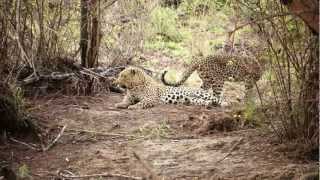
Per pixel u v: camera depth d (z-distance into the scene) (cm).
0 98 1002
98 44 1492
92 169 875
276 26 895
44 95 1324
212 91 1442
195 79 1700
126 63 1659
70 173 862
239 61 1338
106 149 968
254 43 1115
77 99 1335
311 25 656
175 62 1864
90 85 1404
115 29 1655
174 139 1028
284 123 939
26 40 1269
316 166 815
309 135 907
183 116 1200
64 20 1399
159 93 1352
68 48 1477
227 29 1602
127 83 1315
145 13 1761
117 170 868
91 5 1432
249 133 1021
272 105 1008
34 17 1291
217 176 827
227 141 977
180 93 1362
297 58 893
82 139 1024
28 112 1094
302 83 895
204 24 1975
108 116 1186
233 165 869
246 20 967
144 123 1138
